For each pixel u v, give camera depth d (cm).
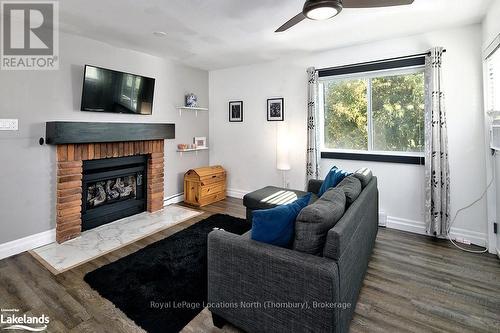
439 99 291
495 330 163
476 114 283
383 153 350
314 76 374
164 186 429
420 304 188
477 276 225
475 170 287
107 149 331
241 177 479
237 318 159
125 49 358
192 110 471
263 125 445
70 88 302
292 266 136
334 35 312
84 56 313
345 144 380
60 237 289
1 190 255
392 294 200
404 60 316
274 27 288
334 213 154
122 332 162
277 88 423
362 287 209
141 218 368
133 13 252
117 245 284
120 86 340
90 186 335
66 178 292
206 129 504
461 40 286
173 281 214
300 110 405
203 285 210
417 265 244
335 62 365
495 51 234
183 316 177
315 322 131
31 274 226
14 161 262
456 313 179
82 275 224
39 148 279
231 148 486
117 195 367
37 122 277
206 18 264
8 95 257
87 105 308
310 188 341
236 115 473
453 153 296
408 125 332
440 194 298
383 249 278
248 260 151
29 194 273
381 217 341
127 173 369
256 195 327
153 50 368
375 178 289
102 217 341
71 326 167
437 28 292
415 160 320
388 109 344
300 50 368
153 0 227
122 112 348
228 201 459
